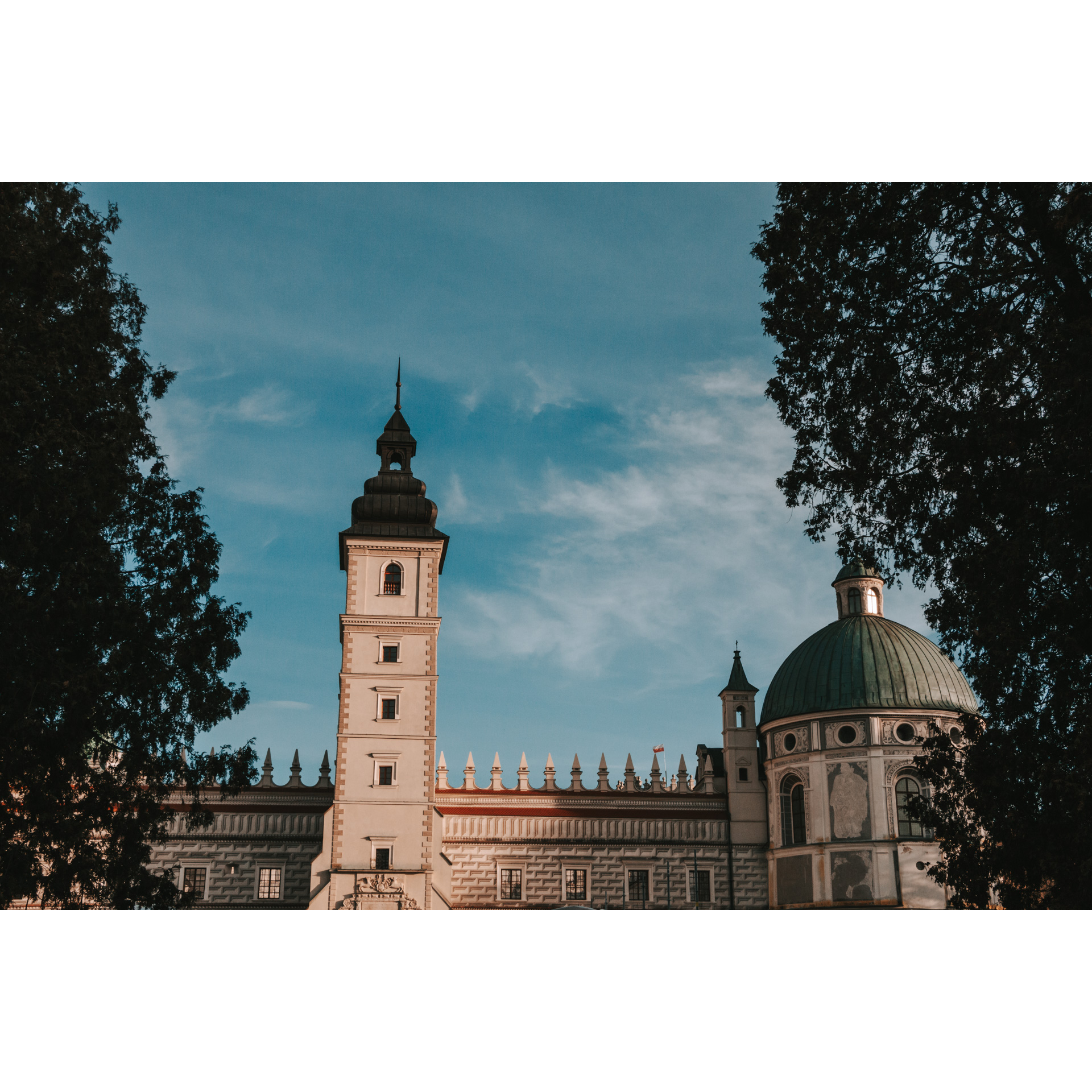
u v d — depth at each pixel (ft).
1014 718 85.10
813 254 94.94
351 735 236.02
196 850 240.53
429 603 245.86
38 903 106.01
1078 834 77.92
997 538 84.17
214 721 107.34
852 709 234.38
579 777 257.34
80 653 96.63
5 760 90.33
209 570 110.42
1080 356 76.33
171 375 112.78
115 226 110.83
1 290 97.14
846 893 225.76
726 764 257.14
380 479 256.52
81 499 95.45
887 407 93.20
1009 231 87.66
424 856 230.48
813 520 99.81
